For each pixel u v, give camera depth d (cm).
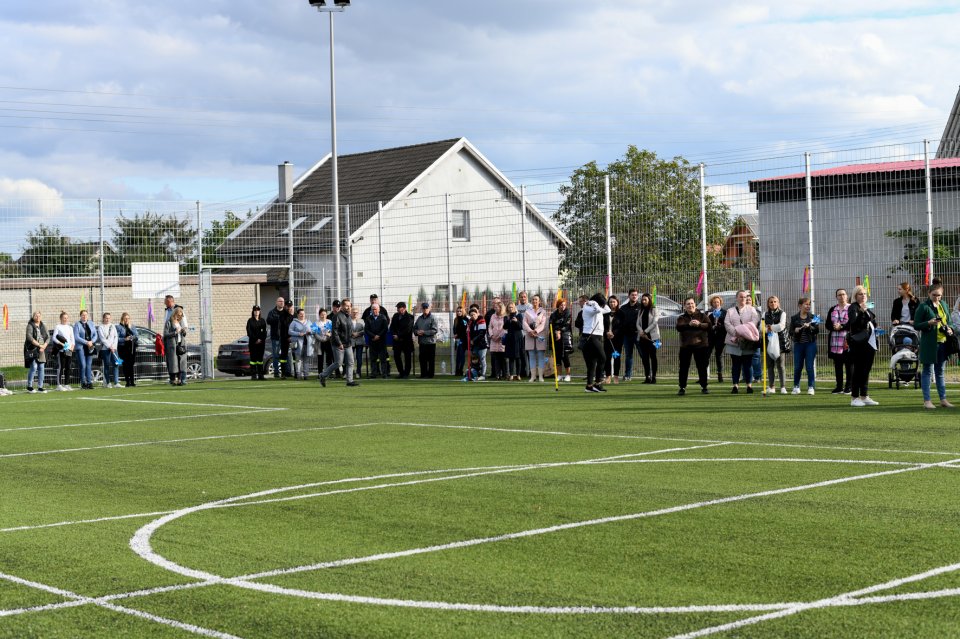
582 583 712
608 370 2588
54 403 2358
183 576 755
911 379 2158
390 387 2605
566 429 1595
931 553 769
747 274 2452
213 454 1412
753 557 770
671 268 2550
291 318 3148
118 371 3108
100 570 780
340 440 1531
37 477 1248
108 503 1062
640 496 1021
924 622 609
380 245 3225
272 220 3316
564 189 2731
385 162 4894
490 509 976
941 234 2227
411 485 1117
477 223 2953
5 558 825
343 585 720
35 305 3017
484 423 1706
